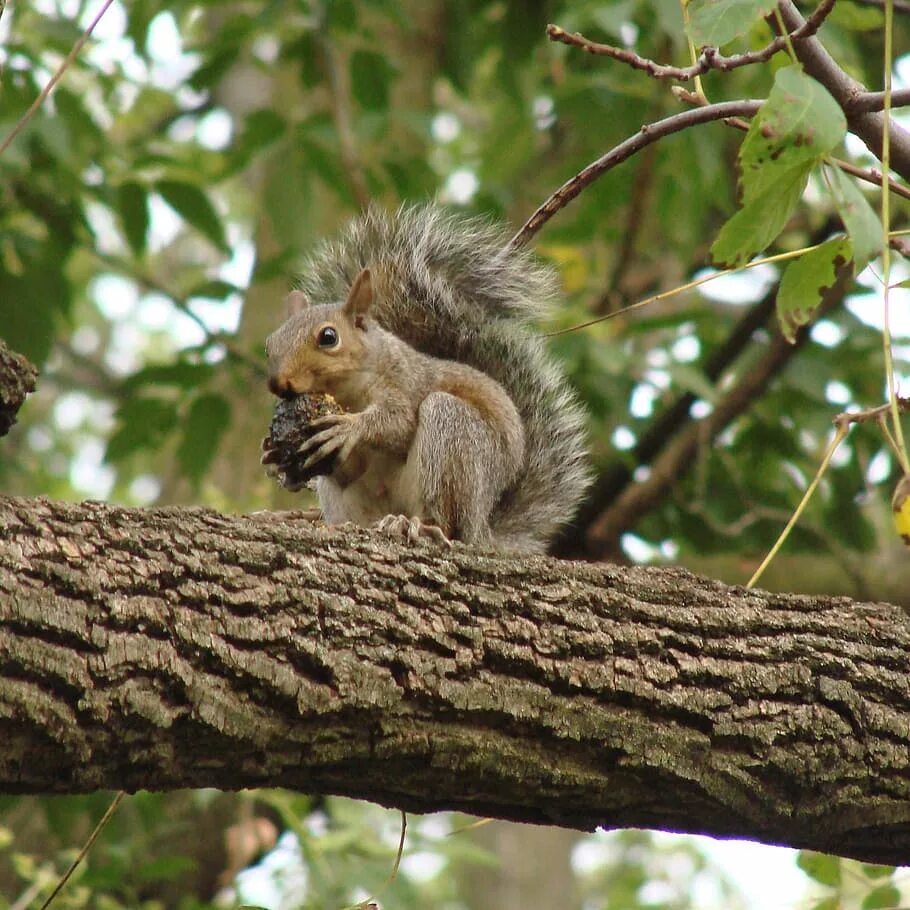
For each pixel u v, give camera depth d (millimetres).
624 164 13312
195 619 5371
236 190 21578
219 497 12438
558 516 9664
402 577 5891
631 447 13383
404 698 5641
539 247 14453
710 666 6145
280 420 8602
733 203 14047
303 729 5488
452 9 15016
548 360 10305
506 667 5859
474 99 18172
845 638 6430
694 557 13391
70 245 12891
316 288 10375
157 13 13219
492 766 5809
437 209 10398
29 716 4980
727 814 6184
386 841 12438
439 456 8797
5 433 5574
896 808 6273
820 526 13836
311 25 13344
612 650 6055
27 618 5051
